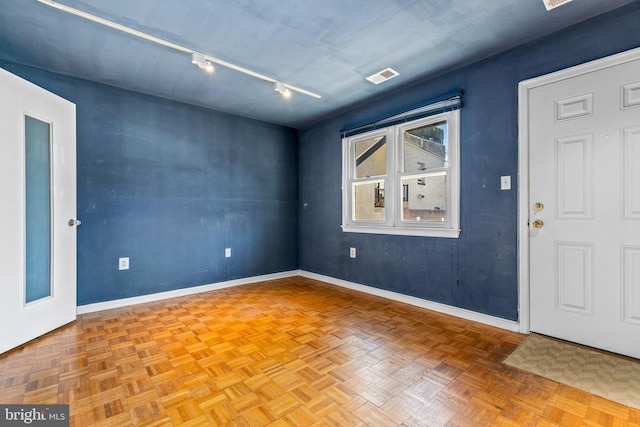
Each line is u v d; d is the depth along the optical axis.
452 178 2.68
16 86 2.12
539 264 2.22
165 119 3.31
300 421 1.36
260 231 4.08
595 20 1.97
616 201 1.92
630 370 1.74
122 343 2.14
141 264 3.14
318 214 4.16
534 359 1.88
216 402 1.49
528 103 2.26
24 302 2.14
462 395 1.54
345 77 2.80
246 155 3.96
